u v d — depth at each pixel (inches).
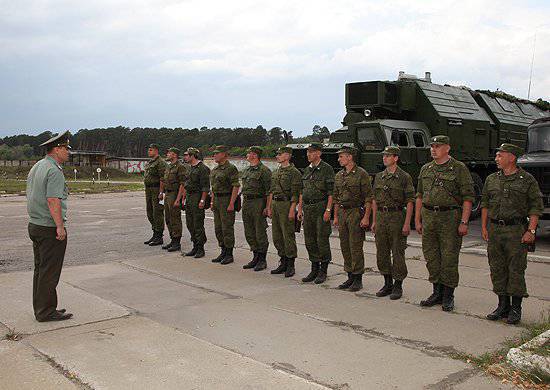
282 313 220.1
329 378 153.7
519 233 203.9
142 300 241.9
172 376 155.4
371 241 403.5
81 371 159.5
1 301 237.5
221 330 197.5
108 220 567.2
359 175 257.8
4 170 2445.9
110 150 4131.4
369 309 226.2
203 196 343.6
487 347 178.4
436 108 515.2
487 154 568.1
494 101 612.7
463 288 261.6
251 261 321.1
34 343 183.8
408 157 470.6
